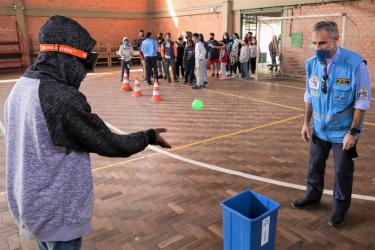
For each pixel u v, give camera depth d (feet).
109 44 59.36
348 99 8.88
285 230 9.71
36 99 4.34
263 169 14.02
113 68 56.70
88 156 4.86
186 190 12.22
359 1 34.81
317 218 10.31
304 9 40.11
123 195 11.87
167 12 61.31
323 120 9.55
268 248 7.53
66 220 4.66
